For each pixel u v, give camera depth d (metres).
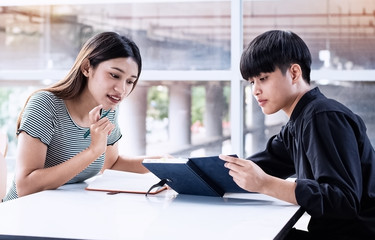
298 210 1.20
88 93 1.64
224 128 2.55
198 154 2.60
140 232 0.99
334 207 1.18
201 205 1.27
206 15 2.54
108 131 1.51
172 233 0.99
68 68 2.69
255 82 1.40
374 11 2.38
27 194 1.49
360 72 2.38
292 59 1.37
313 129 1.27
